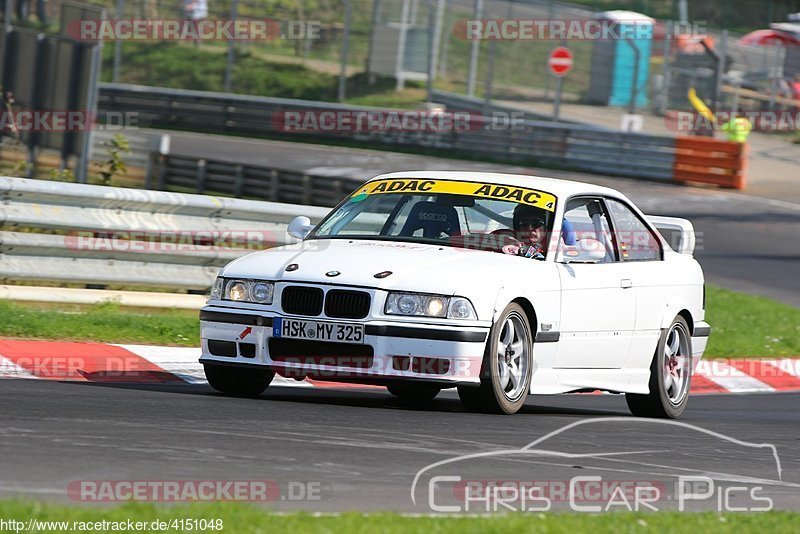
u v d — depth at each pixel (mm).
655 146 108125
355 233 30203
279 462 19547
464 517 16047
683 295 33812
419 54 145500
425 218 30000
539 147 114438
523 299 27812
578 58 146125
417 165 111500
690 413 35188
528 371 27938
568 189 31062
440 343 26078
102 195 38906
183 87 149250
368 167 109812
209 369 28688
